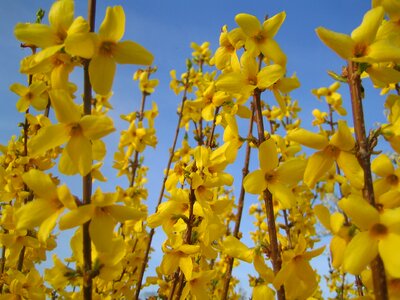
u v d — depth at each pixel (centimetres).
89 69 13
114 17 14
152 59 14
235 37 20
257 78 18
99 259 13
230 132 21
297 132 14
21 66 15
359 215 11
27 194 28
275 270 16
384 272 11
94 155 14
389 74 14
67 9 14
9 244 25
